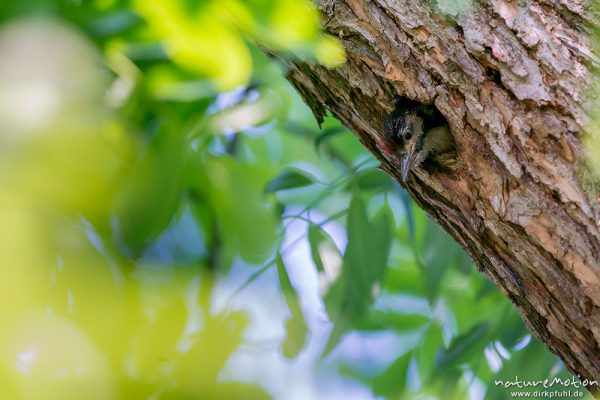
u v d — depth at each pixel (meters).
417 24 3.30
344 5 3.42
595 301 3.04
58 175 1.64
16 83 1.64
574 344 3.21
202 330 2.58
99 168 1.75
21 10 1.91
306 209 4.81
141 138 3.00
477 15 3.21
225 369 2.55
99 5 2.61
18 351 1.59
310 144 6.00
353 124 3.86
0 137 1.58
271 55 3.64
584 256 3.02
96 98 1.83
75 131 1.69
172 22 2.61
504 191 3.23
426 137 3.66
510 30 3.15
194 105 4.01
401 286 5.87
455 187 3.58
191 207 4.15
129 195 2.63
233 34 2.62
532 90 3.08
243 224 4.16
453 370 5.01
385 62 3.40
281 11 2.38
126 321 2.16
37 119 1.62
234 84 3.04
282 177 4.68
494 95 3.19
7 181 1.55
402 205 5.38
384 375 5.29
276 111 4.70
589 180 2.97
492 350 5.12
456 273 5.66
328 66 3.47
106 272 2.10
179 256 4.00
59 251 1.85
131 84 3.12
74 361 1.95
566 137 3.01
